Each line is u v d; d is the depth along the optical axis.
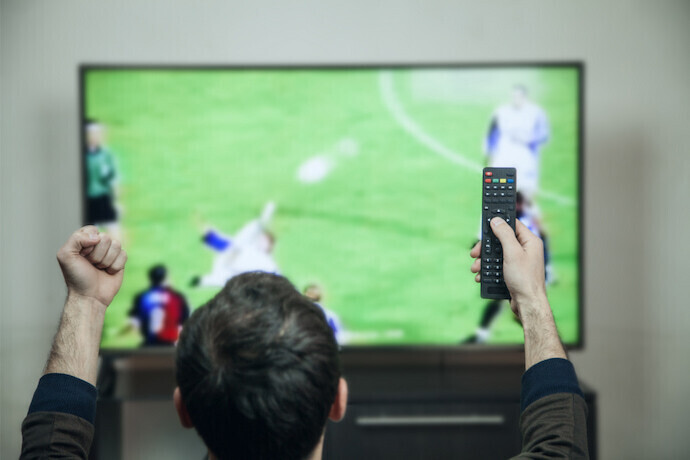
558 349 0.70
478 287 2.32
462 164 2.29
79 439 0.65
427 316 2.33
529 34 2.43
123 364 2.46
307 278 2.32
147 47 2.41
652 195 2.46
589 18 2.43
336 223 2.31
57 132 2.40
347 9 2.42
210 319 0.56
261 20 2.41
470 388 2.16
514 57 2.44
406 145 2.29
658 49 2.44
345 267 2.32
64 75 2.40
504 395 2.10
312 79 2.27
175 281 2.30
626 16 2.43
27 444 0.64
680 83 2.44
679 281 2.48
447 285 2.32
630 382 2.50
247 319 0.55
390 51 2.43
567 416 0.64
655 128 2.45
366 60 2.43
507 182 0.91
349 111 2.28
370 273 2.32
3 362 2.43
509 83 2.27
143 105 2.26
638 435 2.51
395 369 2.39
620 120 2.46
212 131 2.28
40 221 2.42
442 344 2.33
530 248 0.78
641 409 2.51
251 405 0.53
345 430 2.09
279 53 2.42
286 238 2.31
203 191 2.29
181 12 2.40
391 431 2.09
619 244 2.48
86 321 0.71
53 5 2.38
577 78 2.26
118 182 2.28
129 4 2.39
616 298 2.49
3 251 2.41
